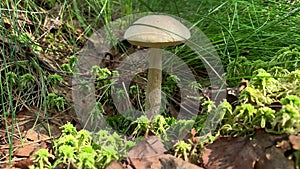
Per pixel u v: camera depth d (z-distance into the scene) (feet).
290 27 2.18
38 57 2.13
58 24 2.49
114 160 1.56
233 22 2.23
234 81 2.06
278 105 1.67
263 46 2.16
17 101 1.99
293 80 1.83
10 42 2.04
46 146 1.77
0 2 2.10
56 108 2.00
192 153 1.63
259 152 1.52
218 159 1.57
